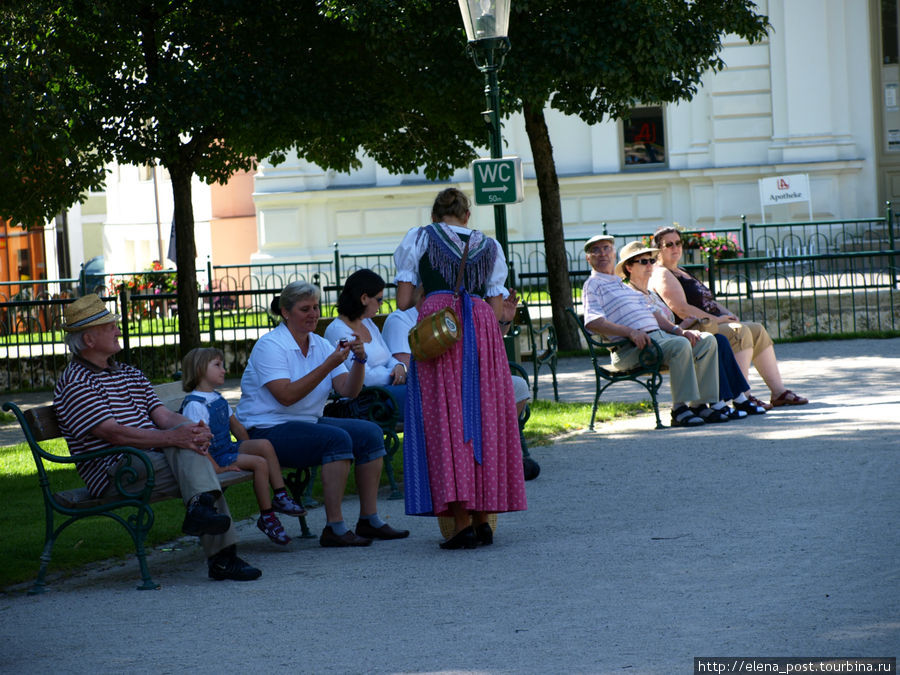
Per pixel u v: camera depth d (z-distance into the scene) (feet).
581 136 130.41
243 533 35.24
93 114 69.21
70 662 22.84
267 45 71.92
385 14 67.77
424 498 30.73
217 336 91.35
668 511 33.73
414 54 70.03
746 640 21.74
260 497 32.27
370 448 33.37
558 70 70.85
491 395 31.12
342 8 67.77
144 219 170.50
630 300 49.73
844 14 123.13
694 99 127.34
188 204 79.66
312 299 34.19
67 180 78.69
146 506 28.48
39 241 159.63
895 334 81.00
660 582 26.27
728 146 125.90
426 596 26.45
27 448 54.75
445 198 32.37
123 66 74.64
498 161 42.42
